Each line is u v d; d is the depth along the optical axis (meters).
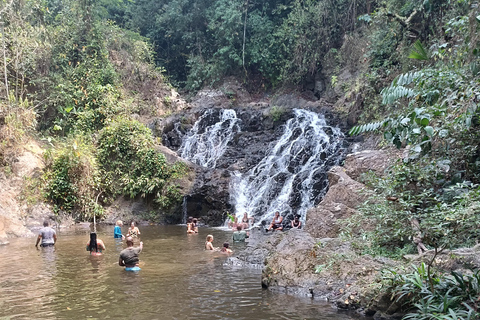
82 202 18.14
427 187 8.32
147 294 6.83
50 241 12.26
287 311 5.92
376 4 23.39
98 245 11.06
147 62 29.28
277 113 23.27
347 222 9.02
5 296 6.77
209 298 6.59
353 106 21.00
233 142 22.86
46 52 23.77
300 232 8.95
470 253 5.76
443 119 7.88
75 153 18.36
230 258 9.92
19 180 17.05
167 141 23.58
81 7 26.05
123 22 33.03
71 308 6.09
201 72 29.16
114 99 23.36
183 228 17.02
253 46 27.97
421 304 5.03
